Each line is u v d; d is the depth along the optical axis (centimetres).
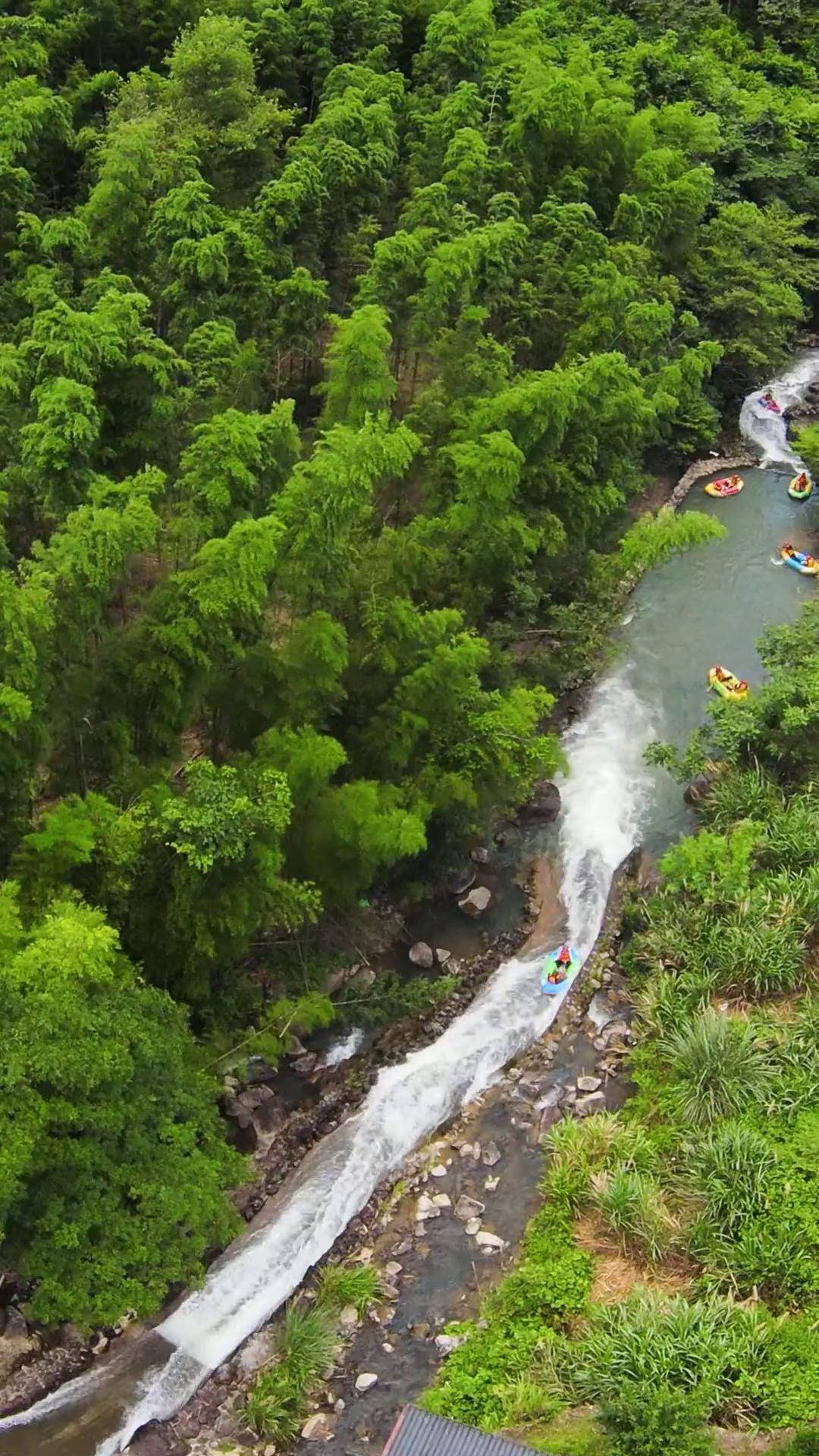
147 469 2792
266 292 3791
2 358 3098
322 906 2814
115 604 2711
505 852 3412
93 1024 1942
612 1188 2395
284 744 2655
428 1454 1695
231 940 2512
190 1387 2178
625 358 3991
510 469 3262
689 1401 1927
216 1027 2667
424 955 3080
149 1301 1973
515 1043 2880
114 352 3098
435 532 3359
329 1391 2188
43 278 3475
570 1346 2158
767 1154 2423
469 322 3781
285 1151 2614
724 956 2883
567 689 3950
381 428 2870
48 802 2597
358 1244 2462
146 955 2488
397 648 2947
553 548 3722
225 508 2819
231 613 2495
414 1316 2319
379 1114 2677
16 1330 2177
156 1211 2016
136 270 3897
